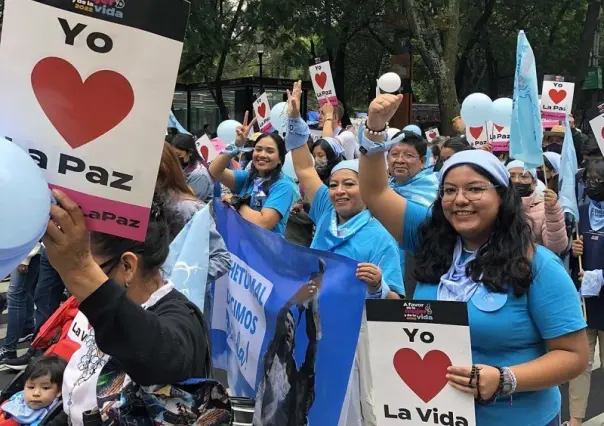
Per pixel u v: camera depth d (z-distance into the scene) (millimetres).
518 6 21797
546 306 2031
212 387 1515
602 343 4027
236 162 7289
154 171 1253
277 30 19297
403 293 3137
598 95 22875
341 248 3270
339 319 2512
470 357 1965
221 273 3170
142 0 1214
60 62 1218
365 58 25766
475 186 2104
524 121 3762
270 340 2850
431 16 14812
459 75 23094
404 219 2504
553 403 2166
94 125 1231
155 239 1569
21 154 1133
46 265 4859
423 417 2023
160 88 1235
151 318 1354
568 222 4422
